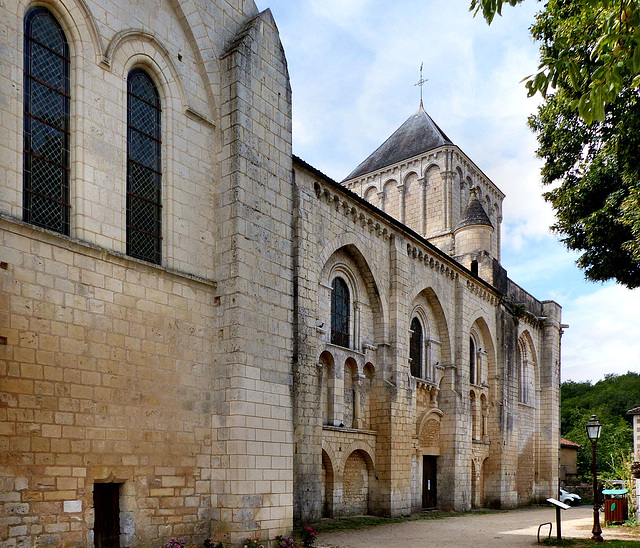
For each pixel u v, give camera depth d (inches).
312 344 817.5
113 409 485.1
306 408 785.6
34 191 463.5
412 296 1099.3
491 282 1450.5
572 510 1402.6
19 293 430.0
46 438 434.0
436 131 1812.3
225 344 582.2
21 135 451.5
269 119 661.9
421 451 1120.8
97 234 495.5
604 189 705.0
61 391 448.5
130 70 560.7
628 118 589.6
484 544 681.6
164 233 567.2
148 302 529.3
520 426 1593.3
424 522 931.3
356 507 932.0
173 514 522.9
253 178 626.2
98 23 521.0
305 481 765.3
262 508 570.9
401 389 1008.2
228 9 667.4
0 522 400.2
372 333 1019.3
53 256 456.4
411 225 1748.3
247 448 565.3
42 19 486.9
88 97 504.7
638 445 1125.7
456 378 1222.9
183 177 587.5
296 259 814.5
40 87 478.0
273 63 681.0
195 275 578.9
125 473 487.2
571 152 738.2
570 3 596.1
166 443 526.3
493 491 1370.6
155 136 578.9
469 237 1525.6
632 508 1021.2
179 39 606.9
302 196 839.1
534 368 1717.5
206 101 627.2
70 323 462.0
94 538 473.7
